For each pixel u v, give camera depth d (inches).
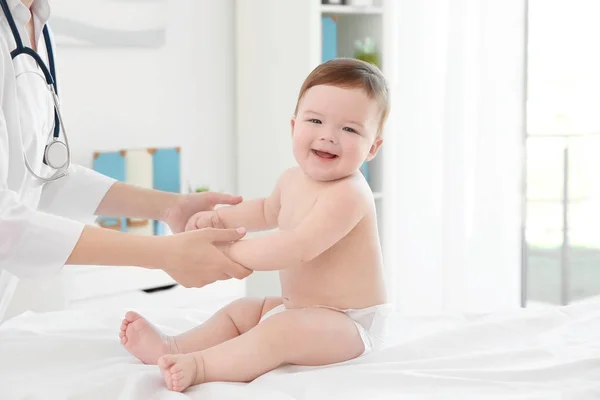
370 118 56.9
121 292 100.0
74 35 113.7
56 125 59.7
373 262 57.5
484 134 116.3
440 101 125.4
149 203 65.0
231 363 48.5
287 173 62.3
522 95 116.4
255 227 63.2
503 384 46.8
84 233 47.7
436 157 125.8
